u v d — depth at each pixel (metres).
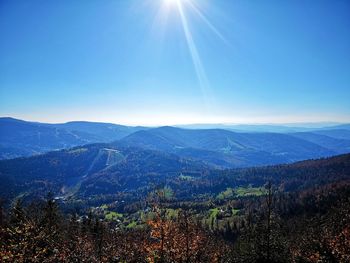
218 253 57.00
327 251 49.22
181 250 44.12
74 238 61.31
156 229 42.75
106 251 59.84
